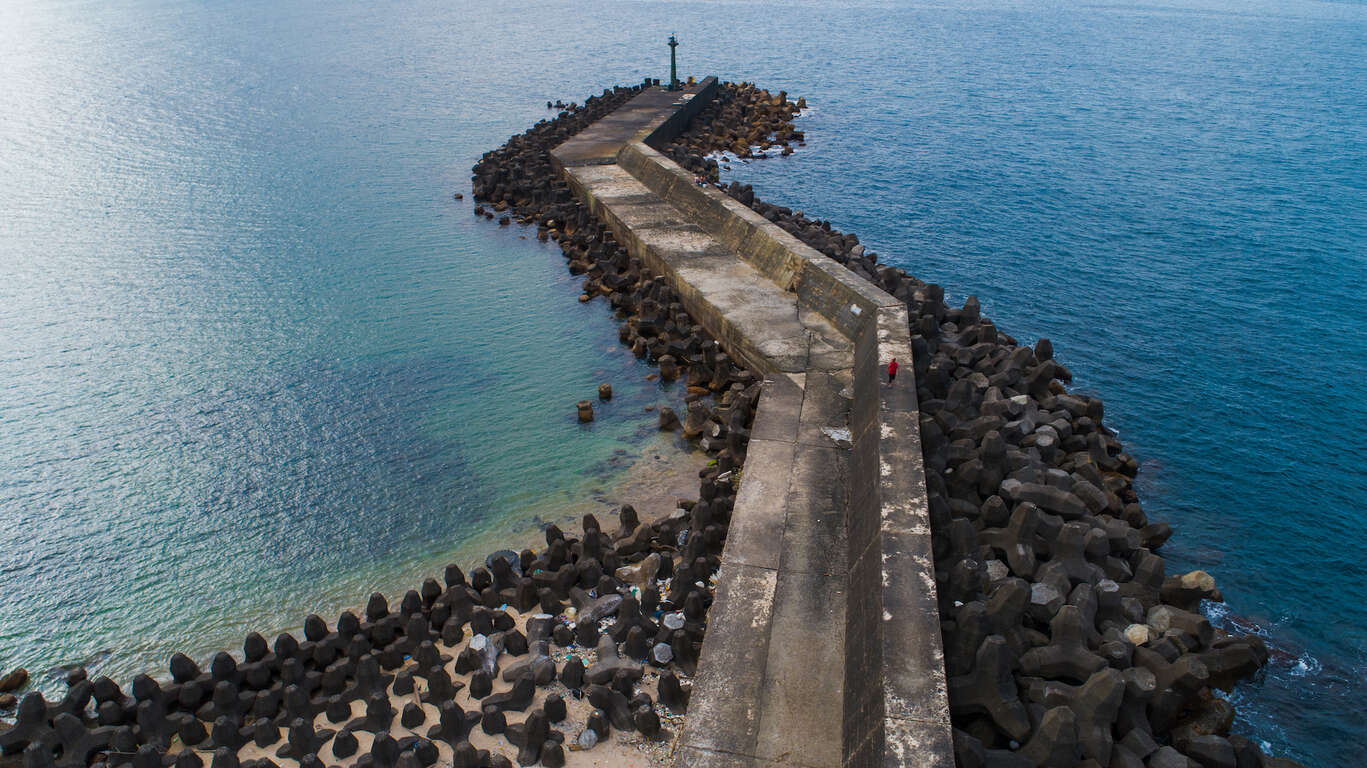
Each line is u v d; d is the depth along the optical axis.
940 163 59.75
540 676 17.94
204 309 37.00
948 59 102.94
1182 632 18.55
